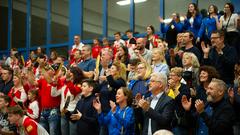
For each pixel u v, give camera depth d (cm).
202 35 826
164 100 515
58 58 898
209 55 669
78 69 704
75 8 1350
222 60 645
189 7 873
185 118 520
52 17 1429
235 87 568
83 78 706
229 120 466
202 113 479
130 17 1222
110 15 1277
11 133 661
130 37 987
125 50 781
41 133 571
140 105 502
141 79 632
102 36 1284
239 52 780
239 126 541
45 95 732
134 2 1223
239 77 548
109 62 751
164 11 1152
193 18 864
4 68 849
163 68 658
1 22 1574
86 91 632
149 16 1184
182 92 544
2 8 1575
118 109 570
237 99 539
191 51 727
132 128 547
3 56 1470
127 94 562
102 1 1294
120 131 554
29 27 1488
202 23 829
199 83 577
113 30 1265
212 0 1048
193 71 641
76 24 1343
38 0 1474
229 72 647
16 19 1534
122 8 1248
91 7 1321
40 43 1458
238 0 987
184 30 874
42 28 1455
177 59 739
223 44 658
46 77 740
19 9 1527
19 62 1200
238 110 540
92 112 620
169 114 503
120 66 668
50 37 1427
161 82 528
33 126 564
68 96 632
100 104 607
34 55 1150
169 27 891
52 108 726
